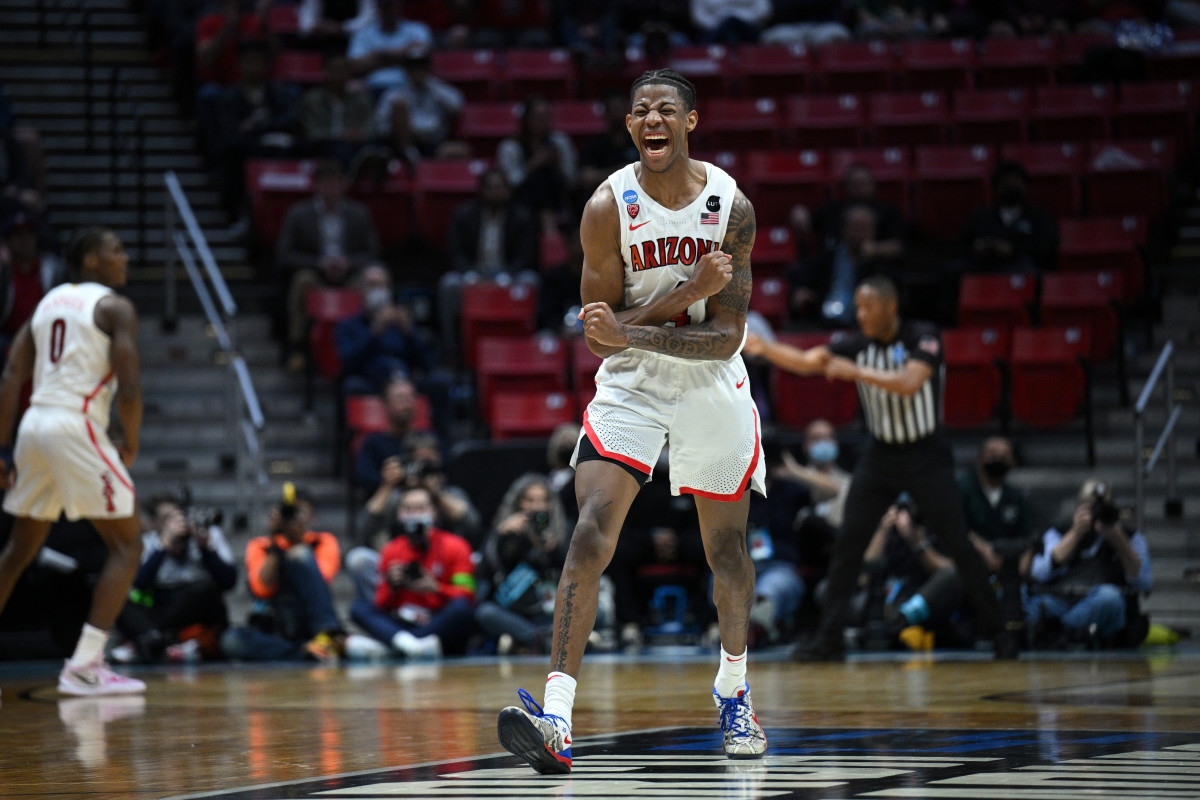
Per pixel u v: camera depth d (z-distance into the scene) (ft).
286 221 123.95
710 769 32.12
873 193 130.11
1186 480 106.42
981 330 112.98
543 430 107.24
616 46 157.89
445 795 28.32
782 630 90.43
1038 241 123.95
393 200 133.28
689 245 34.88
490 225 126.31
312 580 86.02
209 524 86.43
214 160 138.31
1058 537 86.53
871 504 72.95
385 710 49.60
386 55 151.94
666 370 34.76
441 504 90.58
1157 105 146.30
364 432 105.60
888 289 71.97
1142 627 85.15
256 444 101.04
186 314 126.93
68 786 31.17
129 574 60.54
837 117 149.38
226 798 28.60
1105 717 43.55
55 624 86.02
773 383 111.65
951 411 110.11
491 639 87.66
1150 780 29.37
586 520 33.76
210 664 83.92
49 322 60.49
